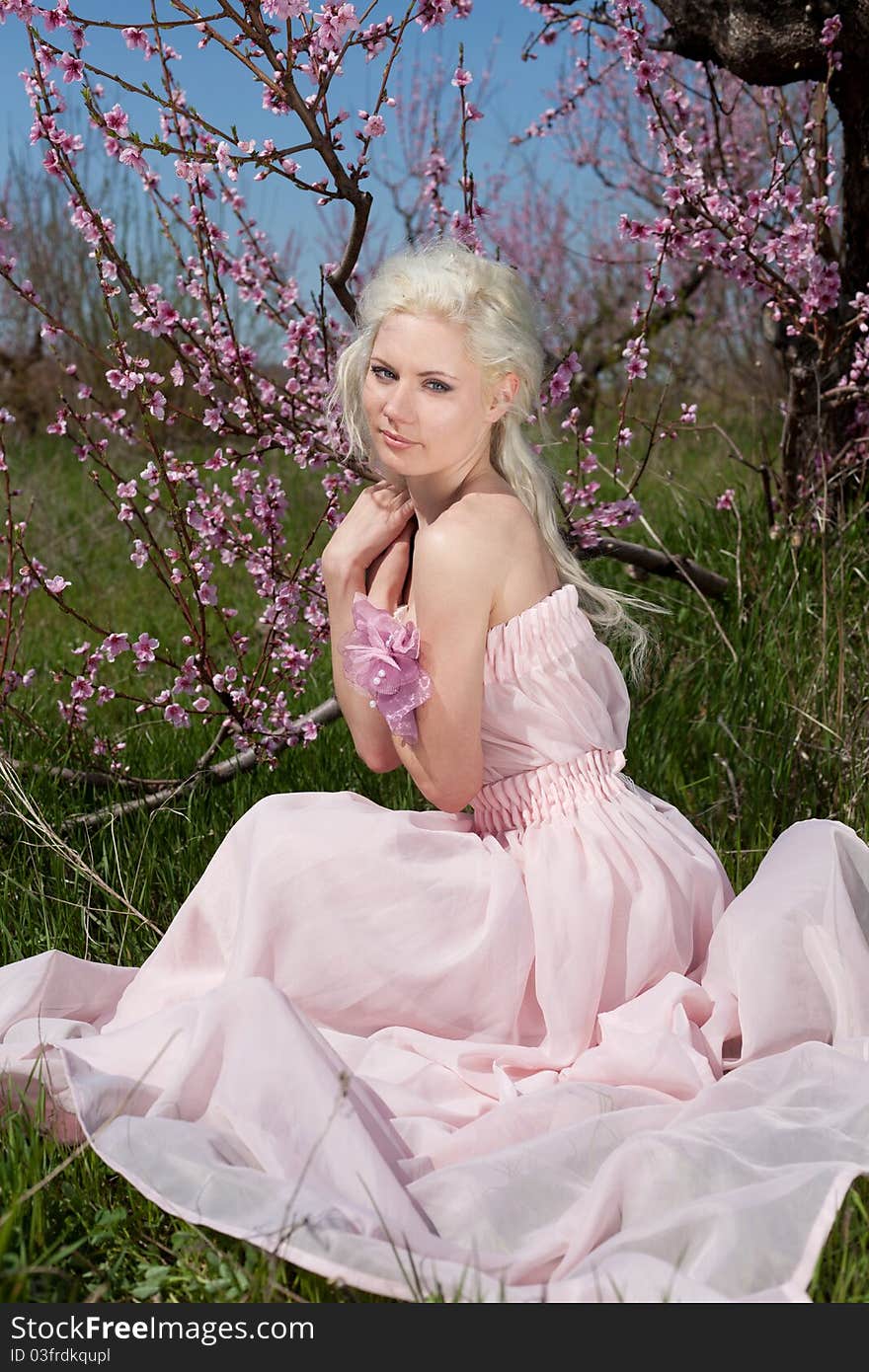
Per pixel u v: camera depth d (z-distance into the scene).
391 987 2.15
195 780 3.54
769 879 2.31
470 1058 2.13
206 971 2.31
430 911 2.15
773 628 3.96
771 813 3.27
